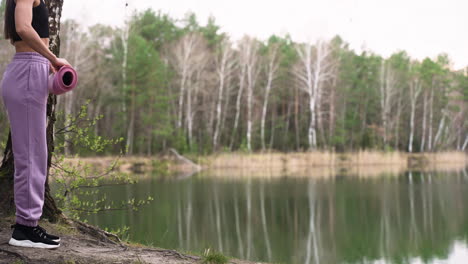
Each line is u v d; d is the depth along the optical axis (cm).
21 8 269
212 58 4334
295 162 3525
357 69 5128
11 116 292
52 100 429
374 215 1238
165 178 2233
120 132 3416
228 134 4516
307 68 4106
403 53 6450
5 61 941
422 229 1056
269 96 4556
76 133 519
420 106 5312
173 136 3584
